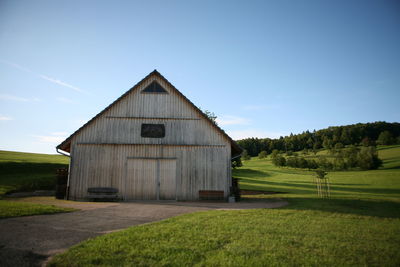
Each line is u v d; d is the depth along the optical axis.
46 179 22.42
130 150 16.00
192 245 5.98
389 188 32.78
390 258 5.65
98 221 8.54
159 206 12.57
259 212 10.62
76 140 15.73
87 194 15.20
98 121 16.12
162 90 17.06
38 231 6.92
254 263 5.03
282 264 5.04
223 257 5.27
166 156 16.19
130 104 16.61
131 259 5.07
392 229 8.38
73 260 4.95
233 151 18.56
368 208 13.19
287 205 13.48
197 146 16.47
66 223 8.02
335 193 25.52
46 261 5.04
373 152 60.69
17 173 25.67
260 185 34.88
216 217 9.24
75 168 15.39
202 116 16.88
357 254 5.83
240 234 7.02
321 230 7.82
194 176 16.14
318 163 67.00
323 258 5.48
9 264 4.79
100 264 4.83
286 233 7.29
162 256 5.27
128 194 15.52
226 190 16.09
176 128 16.59
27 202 12.64
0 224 7.43
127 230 7.13
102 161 15.69
